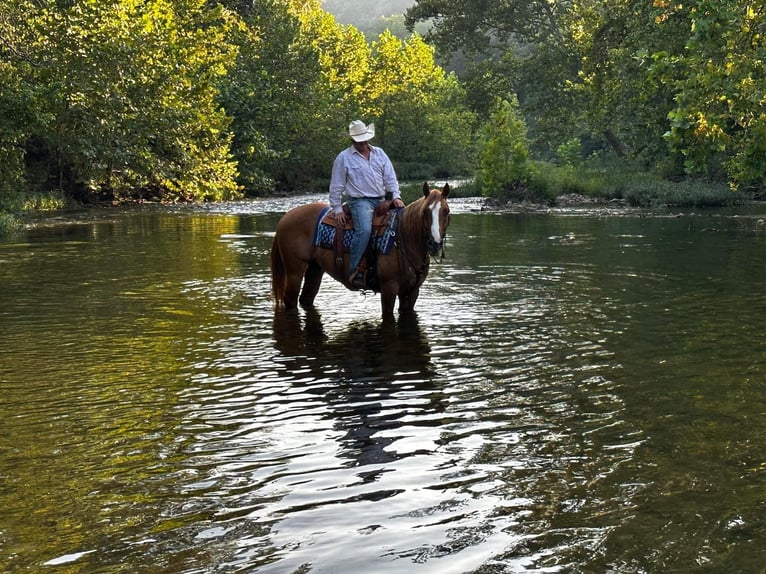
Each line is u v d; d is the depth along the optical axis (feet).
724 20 46.47
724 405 18.28
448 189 27.89
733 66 46.68
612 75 103.81
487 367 22.02
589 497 13.46
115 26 86.69
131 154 93.76
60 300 33.58
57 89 82.07
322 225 29.71
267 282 38.09
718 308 29.60
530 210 86.33
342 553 11.66
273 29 151.84
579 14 124.98
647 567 11.11
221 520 12.87
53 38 81.35
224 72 123.65
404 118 208.03
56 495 14.01
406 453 15.67
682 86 48.47
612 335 25.61
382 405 18.79
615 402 18.69
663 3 64.44
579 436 16.47
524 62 156.04
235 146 130.62
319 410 18.48
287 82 146.72
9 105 81.76
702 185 90.58
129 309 31.40
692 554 11.44
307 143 149.28
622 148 139.95
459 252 48.37
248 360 23.24
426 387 20.20
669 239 53.62
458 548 11.76
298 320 28.96
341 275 29.32
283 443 16.37
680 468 14.62
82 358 23.80
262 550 11.83
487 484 14.08
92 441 16.74
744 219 68.33
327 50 195.93
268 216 83.87
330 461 15.33
